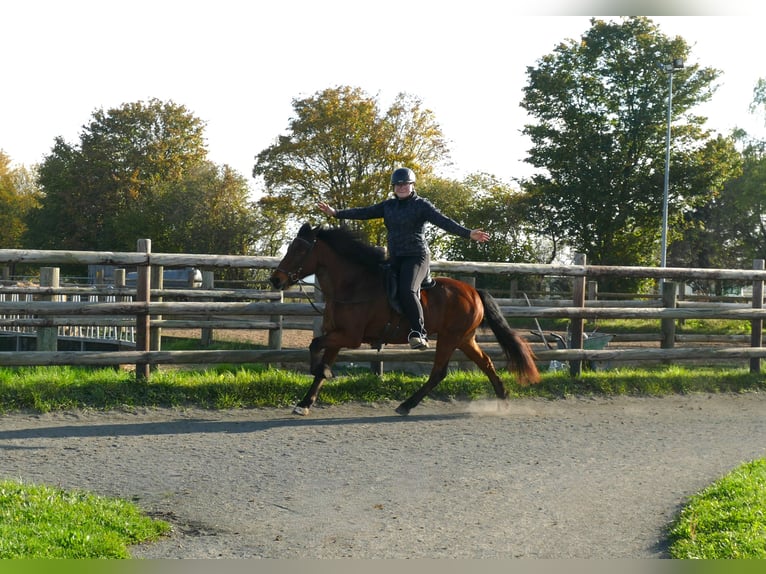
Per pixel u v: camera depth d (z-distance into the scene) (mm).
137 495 5793
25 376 9148
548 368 12898
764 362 12820
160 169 56250
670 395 11047
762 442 8180
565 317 11062
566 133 39281
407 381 10094
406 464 6891
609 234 38562
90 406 8578
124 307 9211
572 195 38156
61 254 9008
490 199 41531
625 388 10969
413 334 8391
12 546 4363
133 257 9250
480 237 8344
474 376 10586
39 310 8992
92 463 6574
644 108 38625
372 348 10195
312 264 8508
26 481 5957
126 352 9203
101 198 54969
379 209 8828
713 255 51500
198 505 5641
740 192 43312
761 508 5301
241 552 4793
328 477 6430
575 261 11289
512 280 25672
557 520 5492
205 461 6777
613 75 39000
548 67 40000
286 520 5391
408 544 4977
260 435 7785
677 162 38625
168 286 23859
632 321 24328
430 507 5727
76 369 10273
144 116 56875
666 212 32875
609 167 38250
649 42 38688
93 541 4617
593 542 5062
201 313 9555
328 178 43219
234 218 46406
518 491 6160
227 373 10078
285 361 9773
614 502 5930
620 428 8688
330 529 5234
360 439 7773
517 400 10156
